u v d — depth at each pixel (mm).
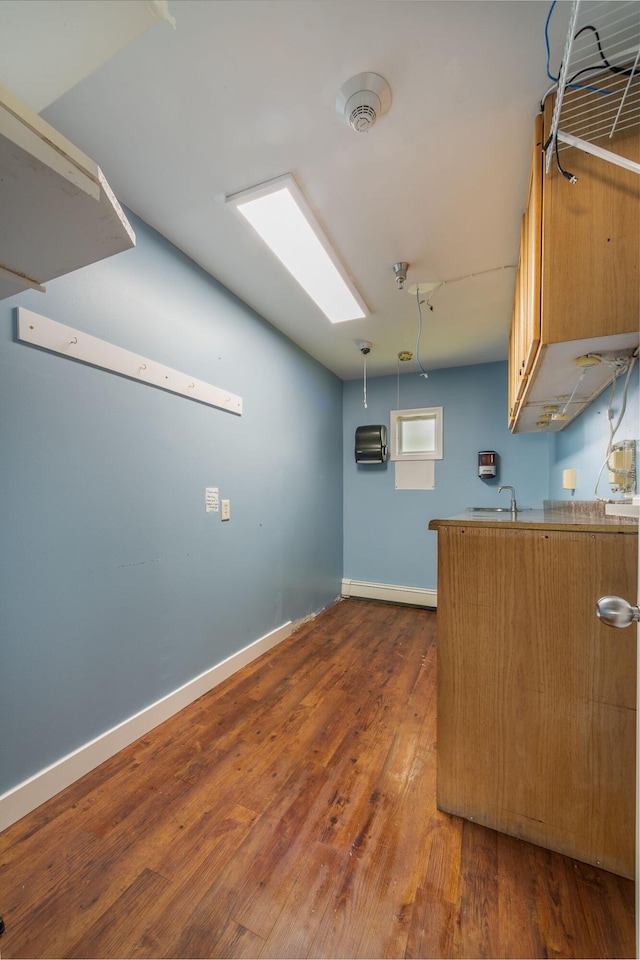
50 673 1354
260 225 1751
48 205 652
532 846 1150
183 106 1188
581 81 1024
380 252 1952
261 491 2646
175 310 1914
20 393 1285
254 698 2020
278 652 2633
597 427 1811
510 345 2602
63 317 1419
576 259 1041
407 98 1166
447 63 1069
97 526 1533
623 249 1001
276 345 2842
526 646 1162
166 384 1853
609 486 1662
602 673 1074
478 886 1031
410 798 1344
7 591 1240
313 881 1051
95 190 635
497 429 3537
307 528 3316
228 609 2299
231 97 1162
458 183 1506
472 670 1231
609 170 1007
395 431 3918
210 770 1483
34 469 1321
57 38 826
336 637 2910
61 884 1041
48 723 1344
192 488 2027
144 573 1737
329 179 1486
